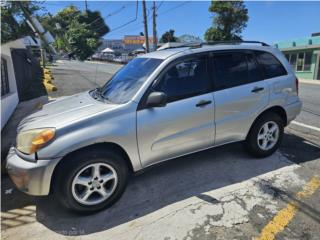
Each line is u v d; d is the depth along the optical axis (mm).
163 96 3170
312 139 5301
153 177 3848
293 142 5113
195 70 3623
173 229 2820
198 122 3562
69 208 2996
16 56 11070
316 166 4098
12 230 2906
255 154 4262
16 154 3027
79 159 2893
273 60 4266
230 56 3902
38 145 2811
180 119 3416
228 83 3809
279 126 4332
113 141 3037
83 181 2980
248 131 4078
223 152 4555
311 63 23719
